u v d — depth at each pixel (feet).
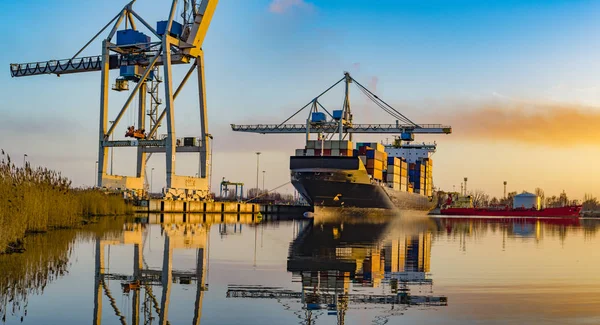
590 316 40.40
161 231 121.70
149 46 226.17
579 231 170.09
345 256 78.13
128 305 42.24
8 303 42.34
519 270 65.21
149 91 249.34
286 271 61.62
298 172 247.50
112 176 234.17
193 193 245.24
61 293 46.44
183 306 42.29
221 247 88.17
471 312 41.65
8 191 82.94
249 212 297.33
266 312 40.91
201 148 247.09
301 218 247.70
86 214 171.63
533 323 38.01
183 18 230.48
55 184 123.54
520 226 204.85
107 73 231.91
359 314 40.78
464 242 109.60
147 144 226.79
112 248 80.94
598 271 64.59
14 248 76.48
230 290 49.16
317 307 42.98
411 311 41.86
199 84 240.32
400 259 75.51
